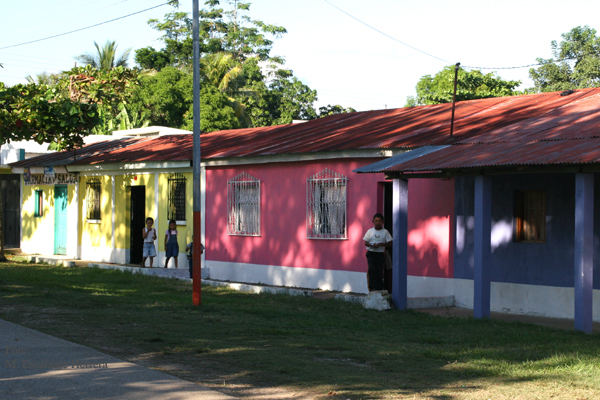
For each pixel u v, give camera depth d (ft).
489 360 24.08
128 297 40.96
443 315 35.81
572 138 32.91
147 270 54.49
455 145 37.32
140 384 20.07
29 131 48.52
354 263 44.06
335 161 45.21
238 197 52.85
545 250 36.29
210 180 55.16
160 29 162.30
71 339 26.99
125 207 64.75
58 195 75.10
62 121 47.85
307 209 46.93
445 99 122.52
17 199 81.82
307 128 58.29
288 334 29.60
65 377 20.75
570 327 32.27
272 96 153.79
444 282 39.91
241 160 51.11
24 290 42.47
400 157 36.94
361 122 54.34
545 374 22.11
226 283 48.24
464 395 19.57
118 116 120.47
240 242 52.49
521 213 37.73
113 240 66.13
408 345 27.50
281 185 49.24
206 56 148.97
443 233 39.99
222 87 143.74
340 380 21.17
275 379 21.21
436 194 40.42
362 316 35.14
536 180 36.68
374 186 42.91
